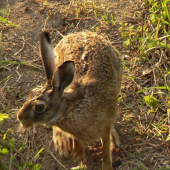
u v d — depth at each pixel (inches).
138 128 408.5
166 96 430.9
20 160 382.0
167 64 462.0
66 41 410.6
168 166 371.2
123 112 429.7
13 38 529.7
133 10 566.3
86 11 562.9
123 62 486.6
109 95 368.2
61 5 584.4
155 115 392.2
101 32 535.2
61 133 400.2
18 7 578.9
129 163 378.3
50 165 381.4
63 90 339.0
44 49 354.6
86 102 349.1
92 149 398.0
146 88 439.8
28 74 482.3
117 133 408.5
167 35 438.6
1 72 483.8
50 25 550.0
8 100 442.6
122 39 521.7
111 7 575.5
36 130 412.8
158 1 522.6
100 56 381.7
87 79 363.3
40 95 339.0
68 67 329.7
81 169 333.1
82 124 351.3
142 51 462.9
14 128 411.8
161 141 393.7
